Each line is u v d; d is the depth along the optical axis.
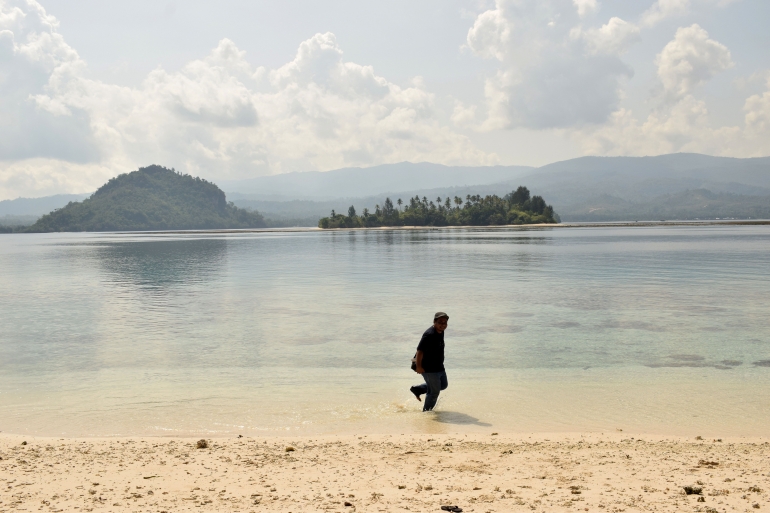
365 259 71.56
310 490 7.41
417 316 26.28
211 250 105.94
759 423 11.11
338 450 9.42
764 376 14.89
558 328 22.59
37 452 9.39
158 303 31.75
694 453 9.01
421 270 53.09
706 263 56.88
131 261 75.12
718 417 11.51
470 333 21.72
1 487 7.64
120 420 11.68
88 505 6.92
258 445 9.77
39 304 31.72
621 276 44.28
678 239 124.00
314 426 11.23
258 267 60.56
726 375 15.03
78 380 15.02
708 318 24.61
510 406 12.44
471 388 13.95
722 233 166.25
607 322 23.88
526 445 9.62
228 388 14.15
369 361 17.23
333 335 21.64
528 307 28.55
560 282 40.41
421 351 12.23
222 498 7.13
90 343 20.31
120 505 6.91
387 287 38.88
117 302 32.31
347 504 6.80
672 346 18.92
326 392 13.78
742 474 7.89
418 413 12.04
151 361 17.33
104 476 8.12
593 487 7.40
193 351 18.83
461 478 7.86
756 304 28.72
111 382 14.79
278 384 14.54
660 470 8.14
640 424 11.11
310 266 60.84
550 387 13.99
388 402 12.92
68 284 43.81
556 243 112.12
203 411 12.27
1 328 23.67
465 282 41.38
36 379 15.14
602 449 9.31
